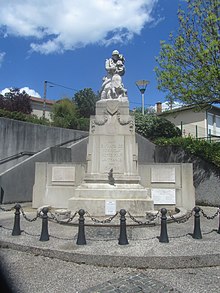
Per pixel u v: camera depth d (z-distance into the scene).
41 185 10.24
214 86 10.91
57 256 4.84
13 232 5.92
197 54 11.10
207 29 11.16
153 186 9.95
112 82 9.55
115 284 3.89
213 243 5.30
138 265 4.51
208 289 3.75
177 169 9.97
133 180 8.39
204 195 11.52
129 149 8.75
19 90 28.27
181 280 4.04
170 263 4.52
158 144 15.24
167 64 11.76
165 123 18.80
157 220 6.86
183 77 11.47
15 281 3.99
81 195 8.02
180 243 5.29
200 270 4.44
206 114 25.06
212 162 11.52
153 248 4.96
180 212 8.20
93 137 8.91
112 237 5.72
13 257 4.92
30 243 5.30
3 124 13.20
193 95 11.49
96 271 4.36
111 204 7.61
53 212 7.71
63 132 16.69
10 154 13.38
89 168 8.69
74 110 32.44
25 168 11.88
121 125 8.95
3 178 10.86
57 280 4.02
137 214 7.61
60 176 10.20
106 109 9.11
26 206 10.56
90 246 5.09
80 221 5.31
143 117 19.33
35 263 4.66
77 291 3.68
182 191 9.79
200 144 12.52
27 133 14.39
